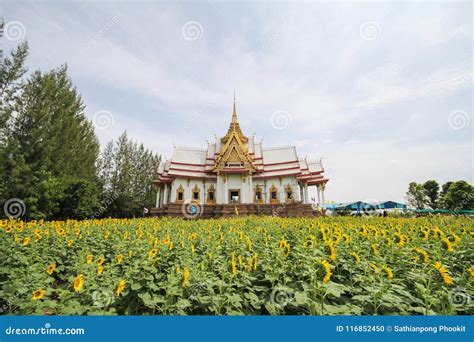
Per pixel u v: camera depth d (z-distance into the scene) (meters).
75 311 3.18
